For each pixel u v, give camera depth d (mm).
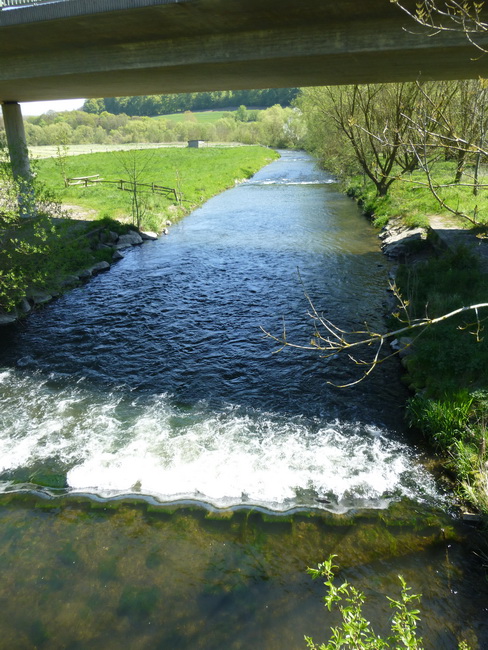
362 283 15648
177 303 14688
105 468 7410
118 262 19391
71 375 10469
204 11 11375
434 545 5871
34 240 14586
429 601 5121
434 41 11375
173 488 6957
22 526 6324
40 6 12219
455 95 17734
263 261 18719
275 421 8617
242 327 12812
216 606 5152
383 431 8234
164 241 22828
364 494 6754
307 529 6164
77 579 5500
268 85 19016
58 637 4848
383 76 16047
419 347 9961
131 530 6223
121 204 27375
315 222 25375
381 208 24766
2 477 7281
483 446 6574
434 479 7027
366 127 23672
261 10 11188
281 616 5027
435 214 20188
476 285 12250
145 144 99938
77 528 6273
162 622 4988
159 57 14336
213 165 50781
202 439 8102
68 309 14320
